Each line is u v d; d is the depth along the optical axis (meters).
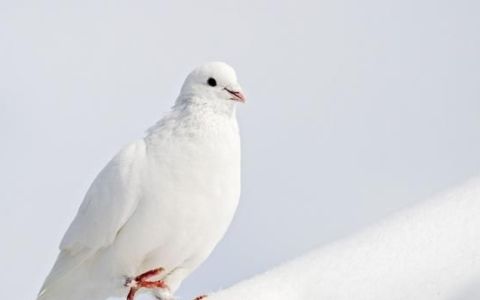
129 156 10.21
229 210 10.38
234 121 10.64
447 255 7.18
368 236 8.06
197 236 10.28
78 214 10.88
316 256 8.11
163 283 10.70
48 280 11.01
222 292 8.30
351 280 7.39
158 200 9.95
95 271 10.80
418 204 8.48
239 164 10.50
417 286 6.92
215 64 10.69
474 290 6.58
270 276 8.12
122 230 10.29
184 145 10.13
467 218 7.69
